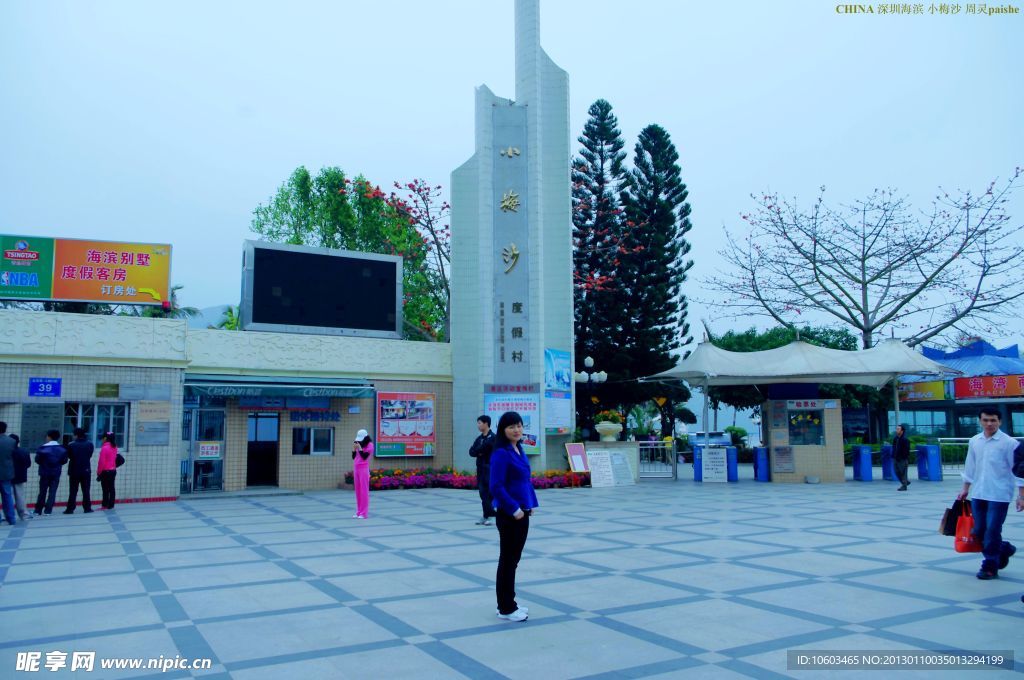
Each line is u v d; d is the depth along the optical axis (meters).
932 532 11.90
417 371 22.84
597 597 7.46
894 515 14.28
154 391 18.28
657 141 39.66
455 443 23.05
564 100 24.80
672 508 15.88
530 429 22.17
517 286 22.91
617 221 37.78
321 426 21.16
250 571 8.97
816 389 23.05
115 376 17.92
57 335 17.44
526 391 22.33
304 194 37.94
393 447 22.05
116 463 16.48
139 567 9.27
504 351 22.66
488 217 23.14
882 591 7.66
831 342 38.88
